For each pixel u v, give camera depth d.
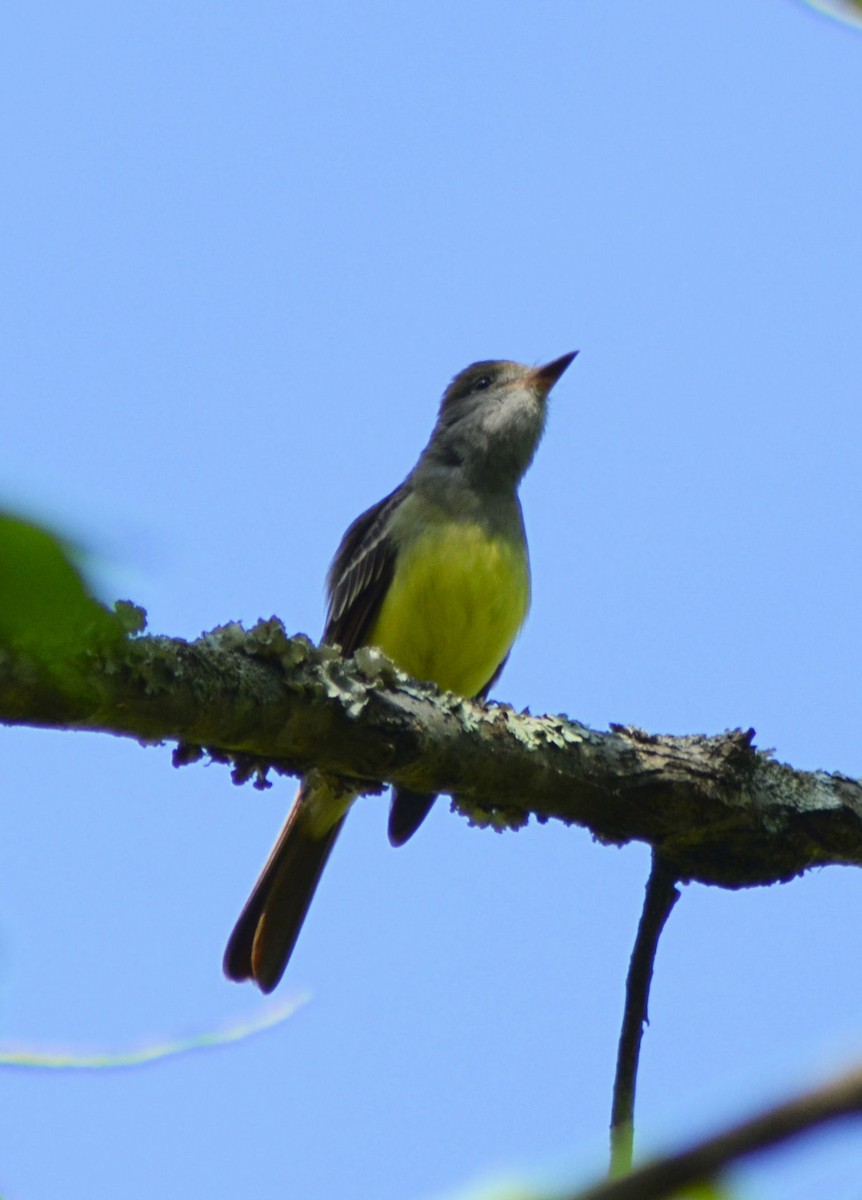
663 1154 2.09
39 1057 4.29
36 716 6.60
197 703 7.43
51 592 2.18
